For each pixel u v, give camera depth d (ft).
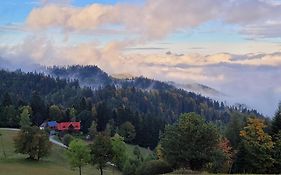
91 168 372.58
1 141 444.55
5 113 607.37
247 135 191.52
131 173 327.88
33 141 363.56
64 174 304.91
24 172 293.23
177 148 178.19
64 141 491.31
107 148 292.81
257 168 187.52
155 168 186.70
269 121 236.84
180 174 160.15
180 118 182.60
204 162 180.14
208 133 177.47
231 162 192.54
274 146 190.90
